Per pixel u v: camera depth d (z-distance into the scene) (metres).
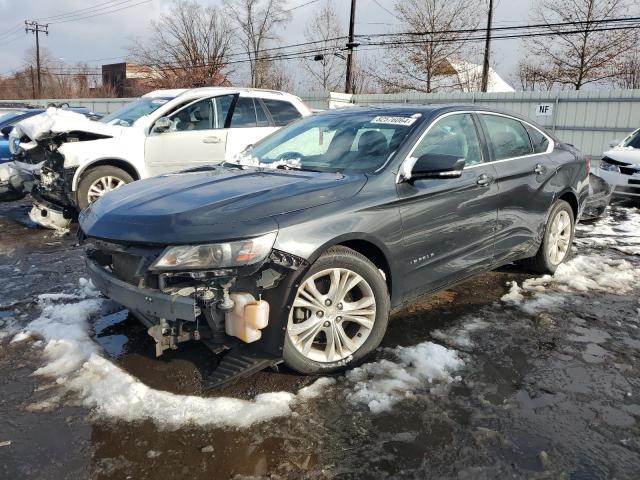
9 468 2.51
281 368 3.37
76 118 7.33
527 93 20.22
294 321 3.21
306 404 3.00
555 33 24.30
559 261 5.39
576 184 5.40
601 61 29.31
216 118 8.03
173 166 7.75
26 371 3.38
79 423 2.83
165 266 2.85
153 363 3.43
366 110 4.47
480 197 4.16
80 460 2.56
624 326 4.12
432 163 3.48
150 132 7.59
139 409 2.94
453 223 3.94
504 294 4.77
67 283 5.07
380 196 3.43
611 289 4.93
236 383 3.20
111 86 64.88
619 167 9.85
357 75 38.81
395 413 2.93
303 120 4.77
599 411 2.98
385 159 3.70
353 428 2.80
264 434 2.74
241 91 8.31
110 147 7.28
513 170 4.53
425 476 2.46
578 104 19.17
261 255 2.87
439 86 36.03
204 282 2.88
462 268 4.13
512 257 4.74
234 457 2.58
